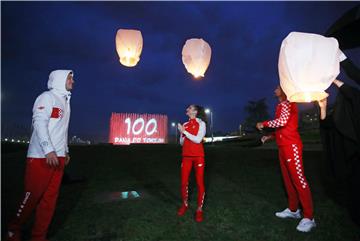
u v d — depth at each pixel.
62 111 2.96
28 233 3.21
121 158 10.67
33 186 2.74
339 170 3.15
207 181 6.44
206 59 4.26
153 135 37.31
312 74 2.25
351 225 3.48
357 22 2.92
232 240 3.08
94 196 5.07
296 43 2.30
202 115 4.08
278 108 3.67
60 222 3.65
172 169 8.30
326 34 3.24
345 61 2.79
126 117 36.84
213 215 3.93
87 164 9.10
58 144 2.91
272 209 4.21
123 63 4.24
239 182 6.29
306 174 7.18
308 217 3.38
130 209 4.24
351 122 2.85
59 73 3.03
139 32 4.27
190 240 3.09
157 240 3.09
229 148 15.38
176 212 4.08
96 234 3.25
